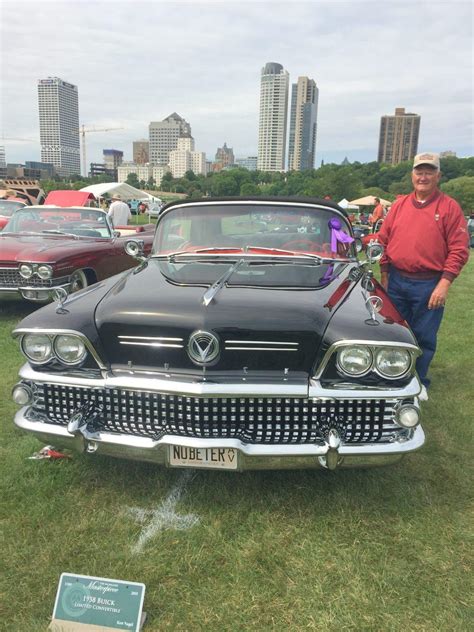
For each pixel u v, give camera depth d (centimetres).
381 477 304
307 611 209
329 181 8188
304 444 247
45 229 739
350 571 230
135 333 255
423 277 393
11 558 235
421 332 403
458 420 383
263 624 203
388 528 259
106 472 305
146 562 234
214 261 344
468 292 923
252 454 243
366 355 244
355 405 251
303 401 250
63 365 265
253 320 248
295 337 247
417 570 231
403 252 391
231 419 251
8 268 597
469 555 241
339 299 277
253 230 374
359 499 282
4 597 214
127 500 279
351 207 3675
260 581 225
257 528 258
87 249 642
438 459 327
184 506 275
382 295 300
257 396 241
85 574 226
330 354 245
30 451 326
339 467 254
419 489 292
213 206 383
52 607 209
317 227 372
